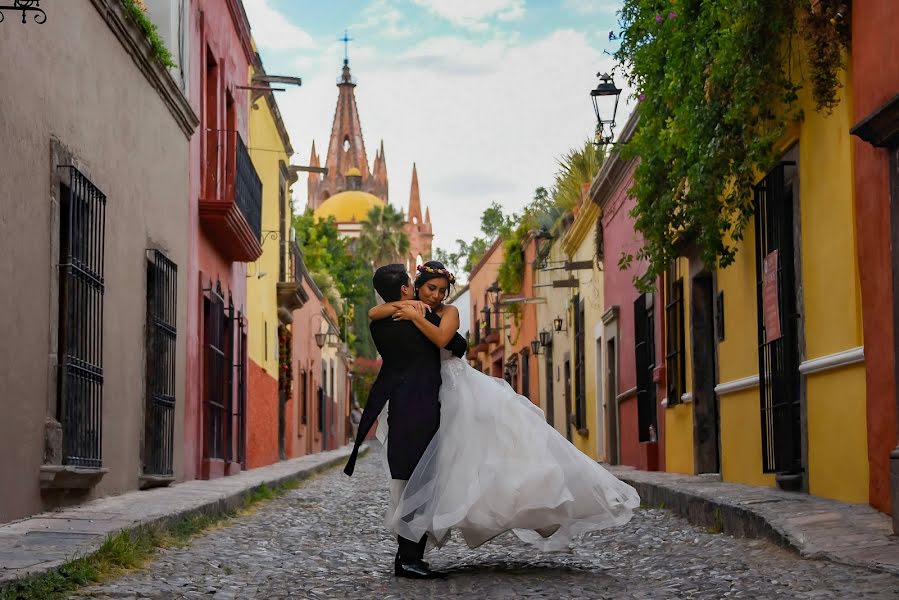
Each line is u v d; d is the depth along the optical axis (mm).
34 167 8109
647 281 13523
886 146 6957
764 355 10008
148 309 12172
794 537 6570
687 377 14195
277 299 26328
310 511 11758
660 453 16141
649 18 11383
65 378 8672
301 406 33000
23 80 7879
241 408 19297
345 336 56406
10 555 5848
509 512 5938
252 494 13055
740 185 9688
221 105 17156
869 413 7586
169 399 12445
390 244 77688
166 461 12422
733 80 9430
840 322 8336
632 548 7688
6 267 7480
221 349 16688
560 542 6141
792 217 9570
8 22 7559
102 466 9906
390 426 6254
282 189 27172
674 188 11562
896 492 6344
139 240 11523
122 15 10492
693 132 10070
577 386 25266
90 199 9453
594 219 22719
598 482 6176
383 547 8016
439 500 5996
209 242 16078
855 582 5223
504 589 5617
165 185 12867
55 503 8594
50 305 8422
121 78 10750
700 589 5465
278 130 25781
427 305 6457
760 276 10023
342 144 133750
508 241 36094
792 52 9203
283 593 5590
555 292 29219
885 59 7078
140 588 5625
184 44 14273
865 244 7586
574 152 26062
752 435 10945
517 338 37750
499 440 6047
